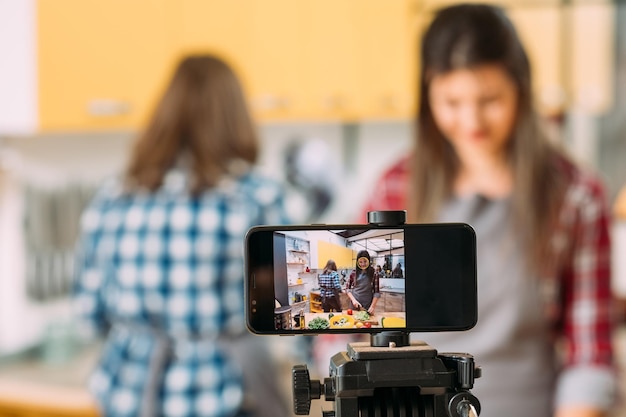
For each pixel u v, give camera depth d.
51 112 2.30
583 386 1.36
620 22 2.43
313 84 2.32
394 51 2.31
